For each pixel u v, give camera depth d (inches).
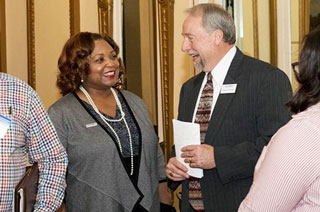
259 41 138.7
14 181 63.6
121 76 96.7
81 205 84.4
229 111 78.0
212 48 79.7
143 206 87.4
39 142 68.2
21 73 132.6
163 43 139.1
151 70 138.9
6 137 62.7
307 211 45.3
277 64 136.5
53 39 139.6
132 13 137.3
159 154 98.3
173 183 88.5
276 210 46.5
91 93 91.2
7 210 62.8
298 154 44.8
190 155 77.4
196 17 80.0
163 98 139.3
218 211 78.4
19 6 131.3
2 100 63.8
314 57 46.6
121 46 135.1
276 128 73.4
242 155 74.3
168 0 138.5
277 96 74.5
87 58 88.4
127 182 86.4
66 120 86.2
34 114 67.3
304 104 47.6
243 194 76.4
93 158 84.4
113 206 84.2
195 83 88.1
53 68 140.2
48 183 68.3
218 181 78.2
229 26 79.6
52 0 138.6
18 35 131.3
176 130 82.0
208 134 79.6
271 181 46.1
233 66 80.4
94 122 87.4
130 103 95.4
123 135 88.7
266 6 137.3
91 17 142.6
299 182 44.8
